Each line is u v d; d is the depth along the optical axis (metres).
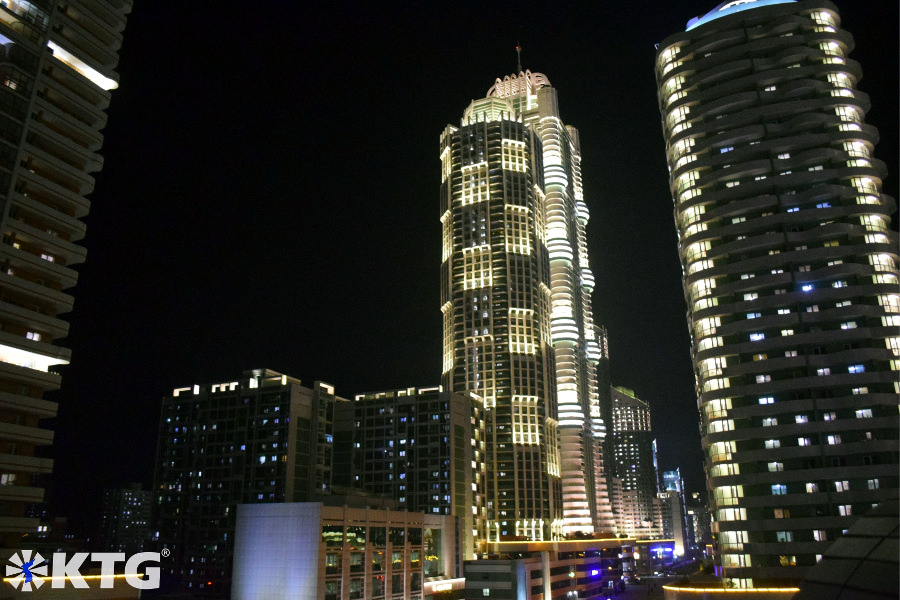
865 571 30.11
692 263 149.25
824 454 125.25
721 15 166.62
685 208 151.25
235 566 155.25
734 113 152.00
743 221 143.75
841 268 133.75
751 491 128.88
